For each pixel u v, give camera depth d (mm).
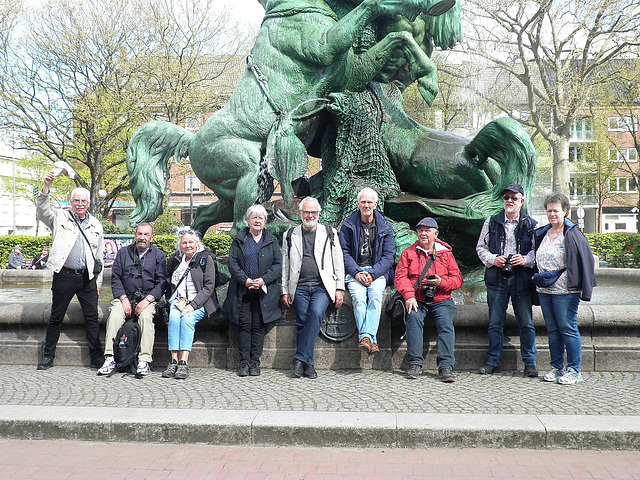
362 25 7676
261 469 3746
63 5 26203
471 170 7781
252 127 7988
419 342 5766
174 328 5871
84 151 29172
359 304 5914
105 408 4562
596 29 24672
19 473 3666
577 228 5527
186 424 4211
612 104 31016
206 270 6070
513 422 4199
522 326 5836
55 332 6176
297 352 5863
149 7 26531
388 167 8070
